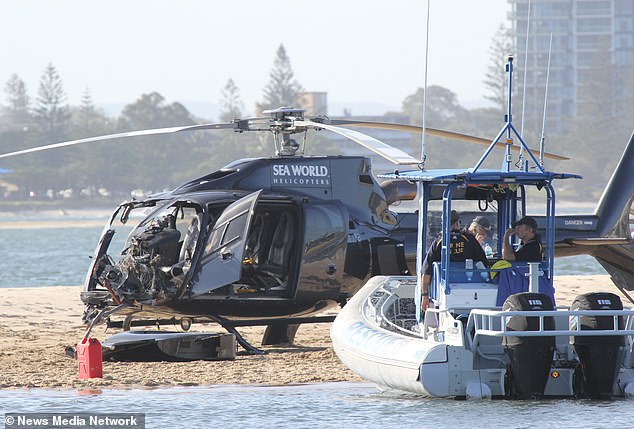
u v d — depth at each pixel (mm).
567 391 44062
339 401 47031
